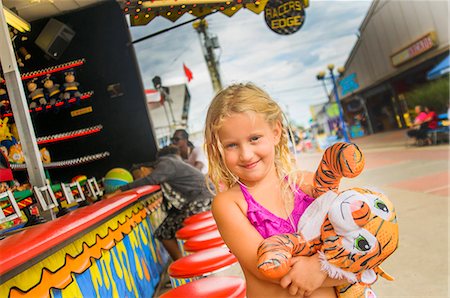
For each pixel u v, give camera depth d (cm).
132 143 627
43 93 546
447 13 1526
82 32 620
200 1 488
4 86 423
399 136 1961
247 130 133
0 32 296
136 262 323
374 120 2659
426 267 345
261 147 135
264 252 119
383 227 122
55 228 166
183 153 598
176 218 437
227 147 136
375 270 142
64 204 396
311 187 154
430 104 1797
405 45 1853
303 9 573
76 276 195
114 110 628
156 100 1012
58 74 567
